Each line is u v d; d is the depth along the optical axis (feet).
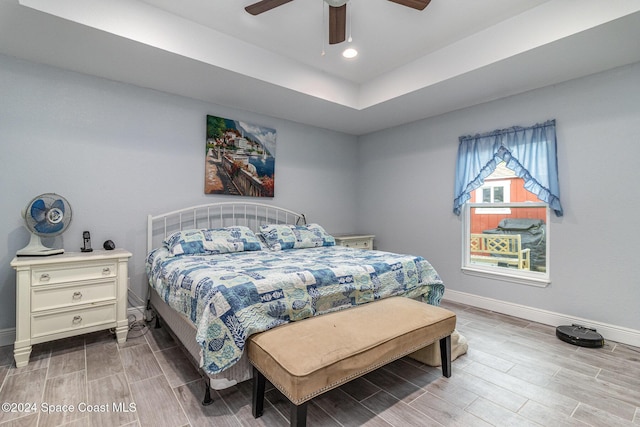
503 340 8.54
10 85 7.97
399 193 14.16
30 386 6.05
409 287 8.05
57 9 6.39
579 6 6.88
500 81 9.43
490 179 11.53
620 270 8.49
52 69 8.50
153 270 8.56
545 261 10.21
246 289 5.47
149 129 10.02
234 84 9.71
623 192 8.43
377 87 11.35
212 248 9.27
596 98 8.86
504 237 11.23
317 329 5.48
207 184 11.18
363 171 15.85
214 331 5.08
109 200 9.34
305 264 7.48
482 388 6.19
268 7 6.58
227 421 5.15
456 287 12.16
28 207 7.47
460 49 8.96
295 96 10.67
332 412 5.41
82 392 5.87
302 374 4.25
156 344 8.07
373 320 5.98
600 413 5.42
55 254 7.79
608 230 8.68
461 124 11.93
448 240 12.39
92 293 7.67
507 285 10.73
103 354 7.47
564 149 9.42
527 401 5.76
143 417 5.19
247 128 12.10
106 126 9.29
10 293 8.02
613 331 8.55
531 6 7.49
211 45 8.43
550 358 7.48
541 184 9.69
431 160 12.92
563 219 9.47
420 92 10.32
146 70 8.77
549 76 9.08
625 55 7.88
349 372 4.79
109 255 7.83
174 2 7.38
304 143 13.96
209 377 5.26
